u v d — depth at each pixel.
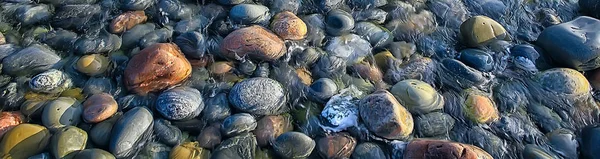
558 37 2.14
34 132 1.78
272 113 1.96
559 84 2.06
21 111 1.89
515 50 2.23
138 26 2.25
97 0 2.38
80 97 1.97
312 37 2.27
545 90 2.08
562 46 2.12
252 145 1.84
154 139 1.85
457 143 1.75
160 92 1.98
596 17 2.44
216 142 1.84
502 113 2.03
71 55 2.14
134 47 2.19
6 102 1.93
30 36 2.21
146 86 1.96
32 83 1.96
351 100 1.99
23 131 1.77
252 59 2.13
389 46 2.28
